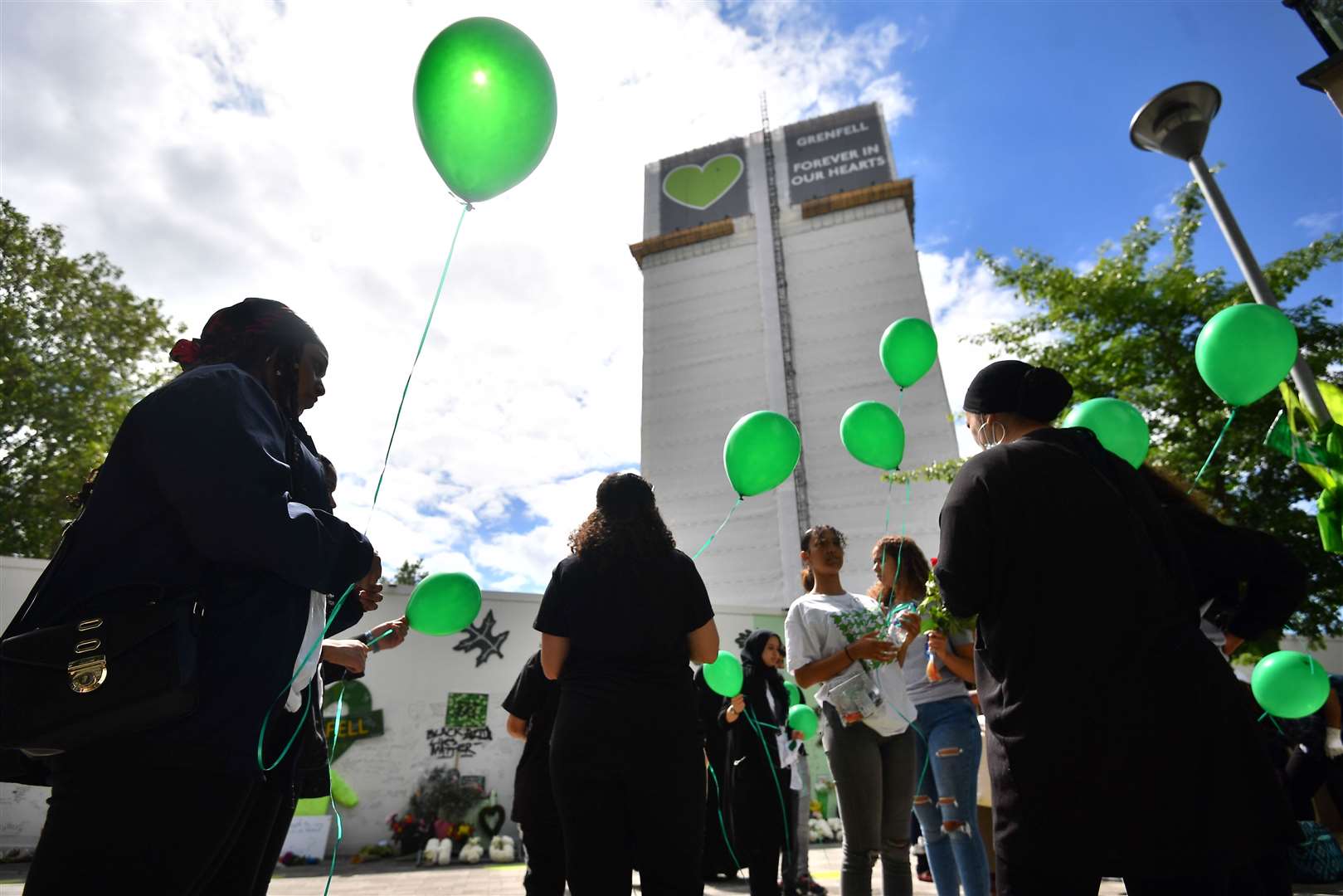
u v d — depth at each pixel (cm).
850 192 4072
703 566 3506
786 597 3306
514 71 206
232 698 123
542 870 317
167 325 1909
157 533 128
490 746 1131
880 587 387
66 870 109
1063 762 144
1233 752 144
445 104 203
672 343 4103
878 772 307
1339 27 443
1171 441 1005
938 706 320
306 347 172
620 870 199
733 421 3781
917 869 561
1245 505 912
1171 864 135
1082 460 179
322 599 167
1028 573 162
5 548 1628
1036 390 201
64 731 109
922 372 391
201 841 118
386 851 1016
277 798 154
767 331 3903
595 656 217
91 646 113
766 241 4128
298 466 154
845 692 309
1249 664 817
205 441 126
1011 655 158
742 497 332
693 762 211
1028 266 1183
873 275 3884
